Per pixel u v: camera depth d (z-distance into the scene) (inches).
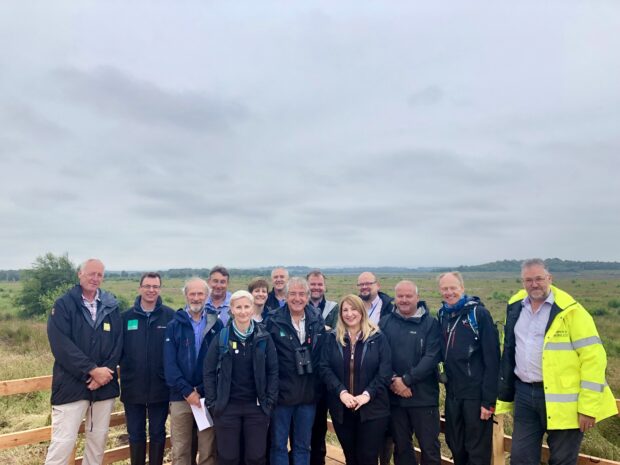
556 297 147.1
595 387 135.2
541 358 145.8
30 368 396.8
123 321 180.7
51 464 163.0
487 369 159.2
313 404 173.6
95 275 172.7
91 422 172.2
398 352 171.5
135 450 177.9
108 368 170.6
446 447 248.4
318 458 189.6
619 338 634.2
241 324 161.8
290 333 170.6
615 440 240.7
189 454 178.4
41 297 949.2
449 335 166.7
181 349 173.6
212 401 159.9
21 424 277.4
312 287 215.9
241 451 165.5
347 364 166.4
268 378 163.0
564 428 138.3
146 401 176.9
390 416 173.0
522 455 147.7
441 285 170.6
